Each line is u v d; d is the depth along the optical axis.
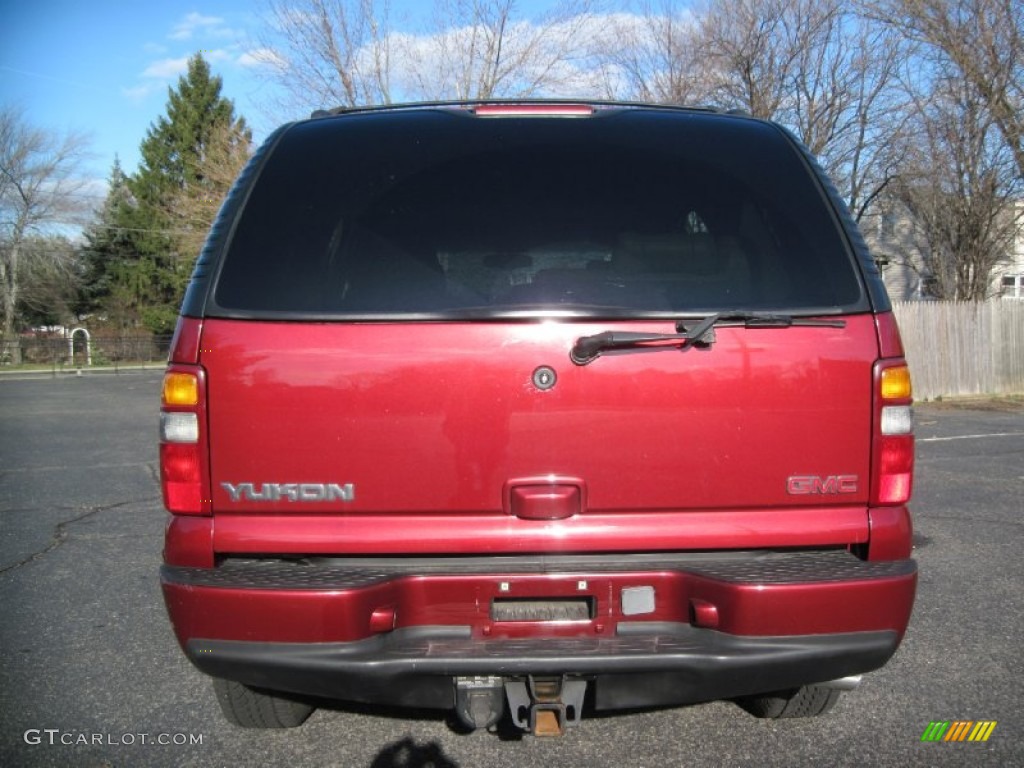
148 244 51.00
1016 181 18.59
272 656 2.55
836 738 3.35
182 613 2.60
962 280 19.94
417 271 2.74
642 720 3.52
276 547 2.65
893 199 22.11
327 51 16.44
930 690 3.75
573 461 2.66
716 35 19.22
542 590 2.64
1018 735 3.36
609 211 2.87
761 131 3.15
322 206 2.84
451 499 2.66
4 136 46.41
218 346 2.65
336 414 2.64
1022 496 7.60
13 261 46.50
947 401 15.84
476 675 2.58
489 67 16.77
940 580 5.27
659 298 2.71
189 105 49.03
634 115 3.16
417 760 3.22
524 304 2.67
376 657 2.55
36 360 40.66
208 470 2.66
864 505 2.73
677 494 2.68
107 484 8.79
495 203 2.87
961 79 18.25
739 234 2.86
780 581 2.58
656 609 2.68
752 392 2.67
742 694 2.69
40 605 4.97
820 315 2.71
